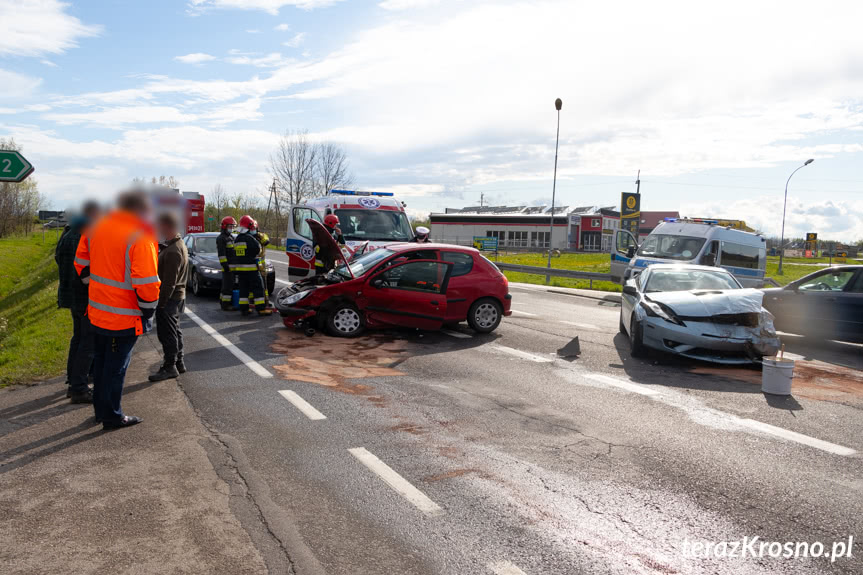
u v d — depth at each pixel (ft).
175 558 10.44
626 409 20.11
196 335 31.86
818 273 35.88
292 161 154.10
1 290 67.87
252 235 37.91
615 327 39.11
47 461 14.74
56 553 10.55
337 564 10.38
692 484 14.11
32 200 182.29
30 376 23.22
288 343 29.99
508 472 14.58
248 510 12.30
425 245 34.01
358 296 31.65
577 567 10.53
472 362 26.91
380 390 21.84
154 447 15.74
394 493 13.29
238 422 17.92
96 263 16.39
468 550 10.98
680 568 10.57
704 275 33.78
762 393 22.63
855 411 20.42
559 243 204.85
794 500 13.35
